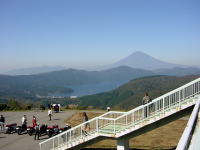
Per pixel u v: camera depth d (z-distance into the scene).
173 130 23.86
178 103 14.35
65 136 17.05
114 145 19.88
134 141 20.83
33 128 23.58
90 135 15.91
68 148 16.58
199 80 13.91
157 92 115.19
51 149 17.02
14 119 31.56
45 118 31.73
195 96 13.66
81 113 33.75
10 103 44.53
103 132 15.59
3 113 36.81
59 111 37.84
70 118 31.11
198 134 7.11
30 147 19.42
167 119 14.62
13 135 23.53
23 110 40.38
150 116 14.47
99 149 18.97
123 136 15.39
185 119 27.59
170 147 19.03
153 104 14.85
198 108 9.77
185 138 5.20
